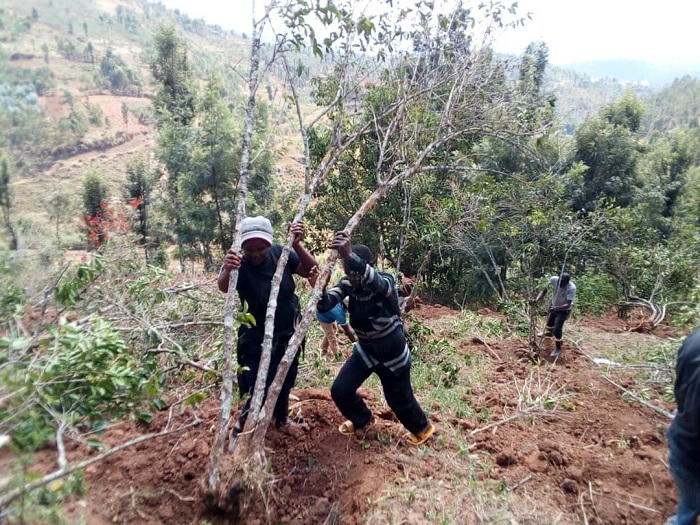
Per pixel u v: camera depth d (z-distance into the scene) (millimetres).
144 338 3934
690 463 2551
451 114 4438
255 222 3254
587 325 9867
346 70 3996
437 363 5777
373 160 12562
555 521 2914
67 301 3520
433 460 3416
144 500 2961
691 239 12547
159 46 22641
